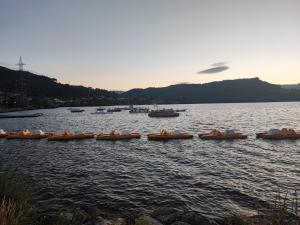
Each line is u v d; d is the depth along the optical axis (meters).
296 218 11.42
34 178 23.50
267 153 33.47
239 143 40.81
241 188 20.22
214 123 84.06
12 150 38.50
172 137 45.62
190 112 153.12
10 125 88.56
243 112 144.50
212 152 34.62
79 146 40.81
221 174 24.23
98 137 46.38
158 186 21.00
